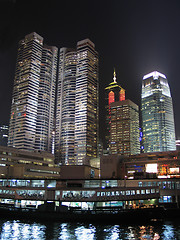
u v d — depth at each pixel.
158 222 71.94
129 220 70.25
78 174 108.44
